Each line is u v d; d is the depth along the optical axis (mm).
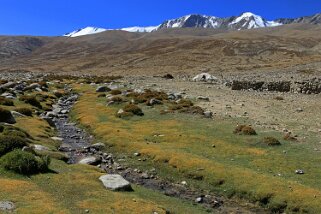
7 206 20297
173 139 38438
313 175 28000
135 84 84938
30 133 39969
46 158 27797
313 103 58406
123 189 25469
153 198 25188
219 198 26609
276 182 26516
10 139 29344
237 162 31453
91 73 174750
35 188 23203
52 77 114625
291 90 75250
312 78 80312
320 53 190875
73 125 49875
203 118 46812
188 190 28047
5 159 25859
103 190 24328
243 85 78250
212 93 69375
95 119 49688
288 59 177125
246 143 35906
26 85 79562
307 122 44375
